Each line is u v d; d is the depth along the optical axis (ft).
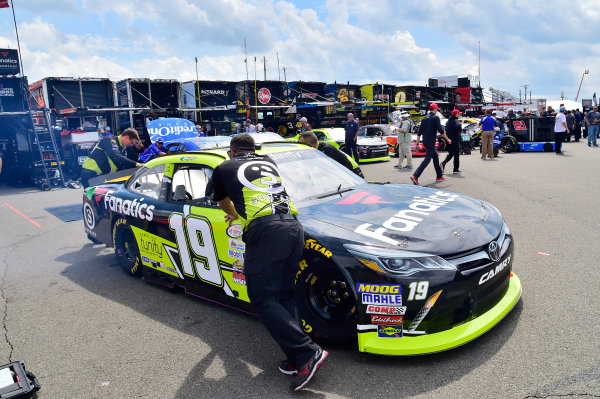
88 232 18.44
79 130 47.62
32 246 20.94
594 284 12.42
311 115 74.59
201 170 12.80
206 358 10.02
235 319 12.00
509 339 9.75
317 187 12.64
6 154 45.52
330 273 9.61
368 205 11.21
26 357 10.60
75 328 12.02
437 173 32.32
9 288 15.44
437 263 8.76
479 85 104.01
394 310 8.80
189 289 13.10
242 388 8.79
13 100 44.29
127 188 15.94
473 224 10.02
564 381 8.13
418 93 92.99
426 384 8.42
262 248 8.78
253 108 66.80
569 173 33.22
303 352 8.50
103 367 9.93
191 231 12.18
